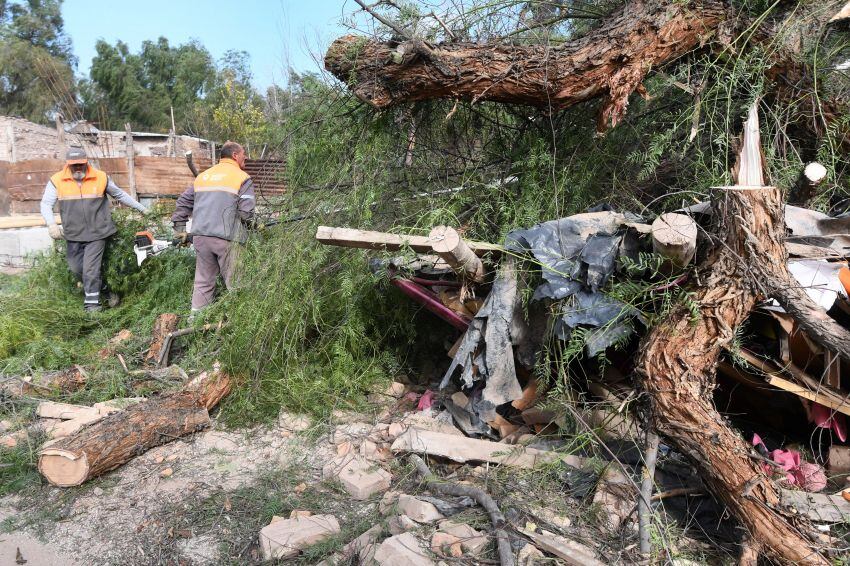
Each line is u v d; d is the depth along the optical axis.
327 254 4.12
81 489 3.01
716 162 3.40
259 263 4.33
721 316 2.40
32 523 2.75
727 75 3.49
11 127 16.47
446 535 2.37
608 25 3.46
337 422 3.60
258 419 3.70
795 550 2.11
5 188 13.17
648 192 3.88
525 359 3.19
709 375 2.41
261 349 3.85
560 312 2.89
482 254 3.35
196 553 2.51
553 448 3.00
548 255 3.02
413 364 4.30
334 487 2.96
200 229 4.75
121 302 5.74
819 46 3.55
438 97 3.69
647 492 2.40
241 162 4.98
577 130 4.00
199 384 3.74
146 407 3.48
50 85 11.48
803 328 2.38
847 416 2.82
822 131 3.58
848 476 2.62
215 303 4.61
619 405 2.76
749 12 3.46
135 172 9.84
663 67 3.64
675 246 2.44
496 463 2.97
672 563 2.21
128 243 5.73
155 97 36.69
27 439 3.40
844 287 2.71
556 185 3.75
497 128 4.30
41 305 5.14
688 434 2.32
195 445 3.46
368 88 3.63
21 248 8.24
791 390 2.65
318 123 4.41
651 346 2.48
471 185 4.10
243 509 2.80
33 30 35.97
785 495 2.42
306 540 2.48
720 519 2.42
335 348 3.89
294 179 4.54
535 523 2.49
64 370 4.20
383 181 4.16
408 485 2.92
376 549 2.34
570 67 3.41
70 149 5.44
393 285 4.06
